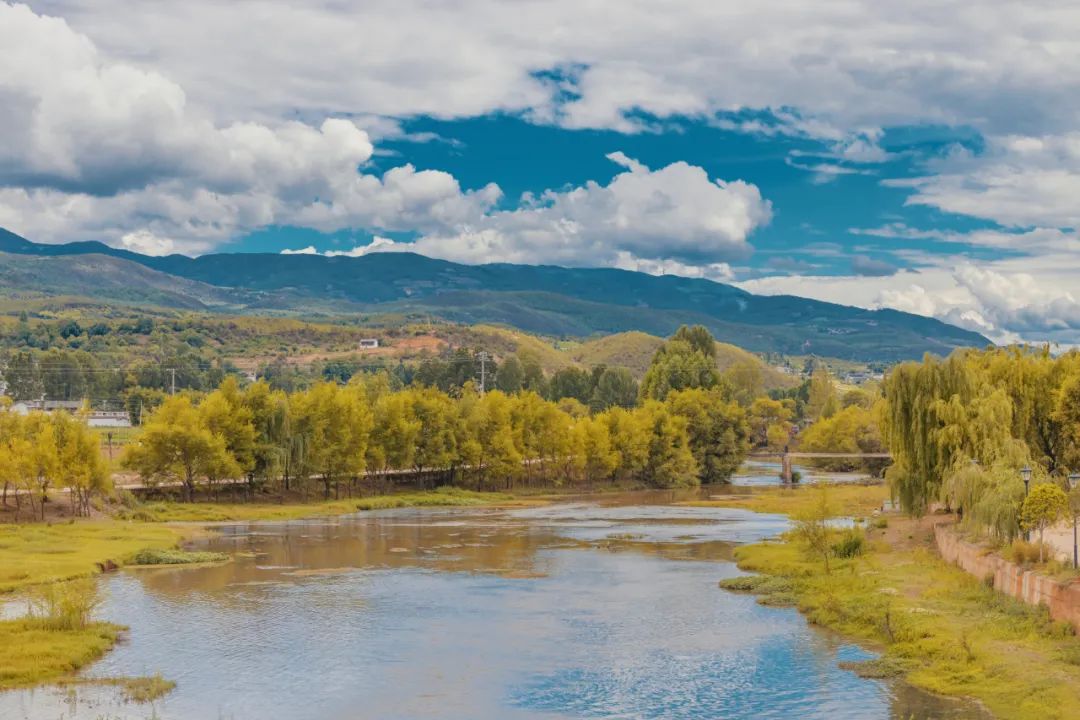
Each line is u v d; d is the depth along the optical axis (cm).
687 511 15612
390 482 18462
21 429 12788
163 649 6225
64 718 4906
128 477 15988
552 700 5253
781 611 7344
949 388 9588
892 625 6325
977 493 8100
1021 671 5212
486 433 19425
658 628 6819
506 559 10000
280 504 15750
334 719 4962
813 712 4991
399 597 7912
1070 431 10100
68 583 8231
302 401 16562
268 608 7456
